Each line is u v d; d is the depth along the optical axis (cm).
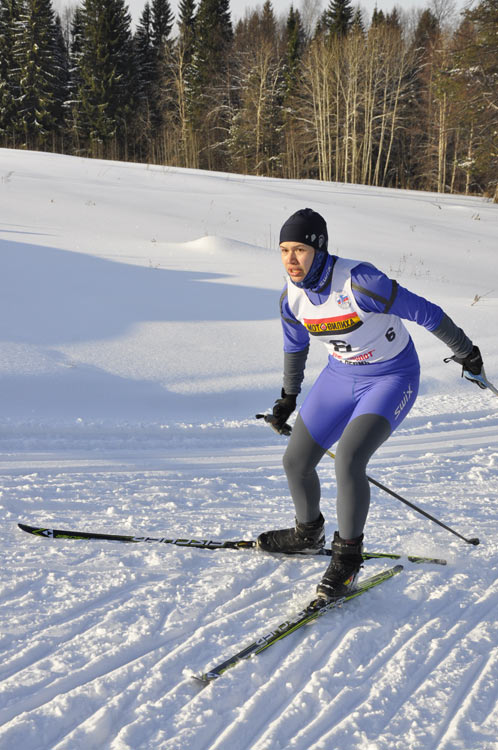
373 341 355
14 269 1121
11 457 589
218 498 531
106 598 362
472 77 3231
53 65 6550
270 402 790
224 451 654
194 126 6156
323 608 352
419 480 599
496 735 271
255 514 502
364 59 5016
